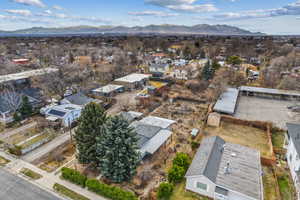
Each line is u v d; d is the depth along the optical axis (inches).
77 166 906.7
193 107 1664.6
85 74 2426.2
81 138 848.9
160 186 707.4
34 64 3016.7
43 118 1365.7
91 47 5172.2
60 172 860.6
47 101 1673.2
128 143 749.9
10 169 877.8
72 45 5575.8
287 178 837.2
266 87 2214.6
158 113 1530.5
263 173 861.8
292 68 2741.1
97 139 790.5
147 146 970.7
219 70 2694.4
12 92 1587.1
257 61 3476.9
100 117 865.5
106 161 753.0
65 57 3572.8
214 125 1347.2
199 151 882.1
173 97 1852.9
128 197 674.2
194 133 1167.0
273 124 1309.1
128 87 2145.7
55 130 1218.6
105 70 2620.6
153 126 1147.3
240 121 1360.7
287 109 1665.8
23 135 1171.3
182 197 731.4
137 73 2728.8
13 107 1381.6
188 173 749.3
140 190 760.3
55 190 756.0
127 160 763.4
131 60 3516.2
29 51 4411.9
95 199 709.3
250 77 2539.4
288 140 984.3
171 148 1053.8
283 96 1975.9
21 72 2390.5
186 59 3993.6
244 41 6604.3
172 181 792.9
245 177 721.0
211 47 4867.1
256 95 2064.5
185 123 1365.7
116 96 1947.6
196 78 2482.8
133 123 1190.9
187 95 1961.1
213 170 741.3
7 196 725.9
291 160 884.0
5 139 1123.9
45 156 978.7
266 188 780.6
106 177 825.5
